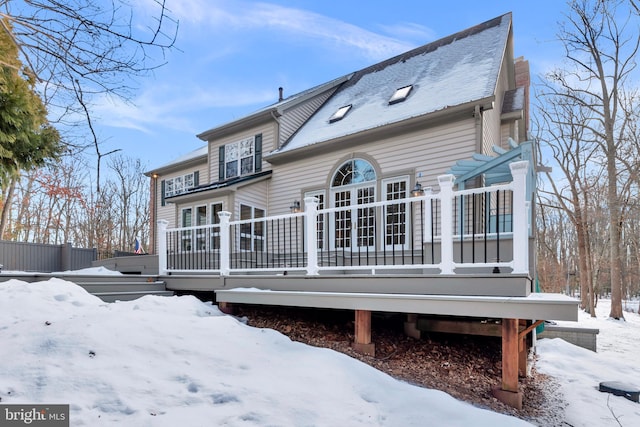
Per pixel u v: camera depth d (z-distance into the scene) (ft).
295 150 28.96
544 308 10.58
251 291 15.81
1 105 12.85
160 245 20.47
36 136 13.87
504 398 11.41
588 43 41.91
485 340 17.60
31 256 31.83
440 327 15.88
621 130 44.04
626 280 80.53
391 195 25.12
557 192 52.90
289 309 18.54
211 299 19.15
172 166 47.85
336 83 38.83
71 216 62.13
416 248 23.13
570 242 78.18
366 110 29.78
